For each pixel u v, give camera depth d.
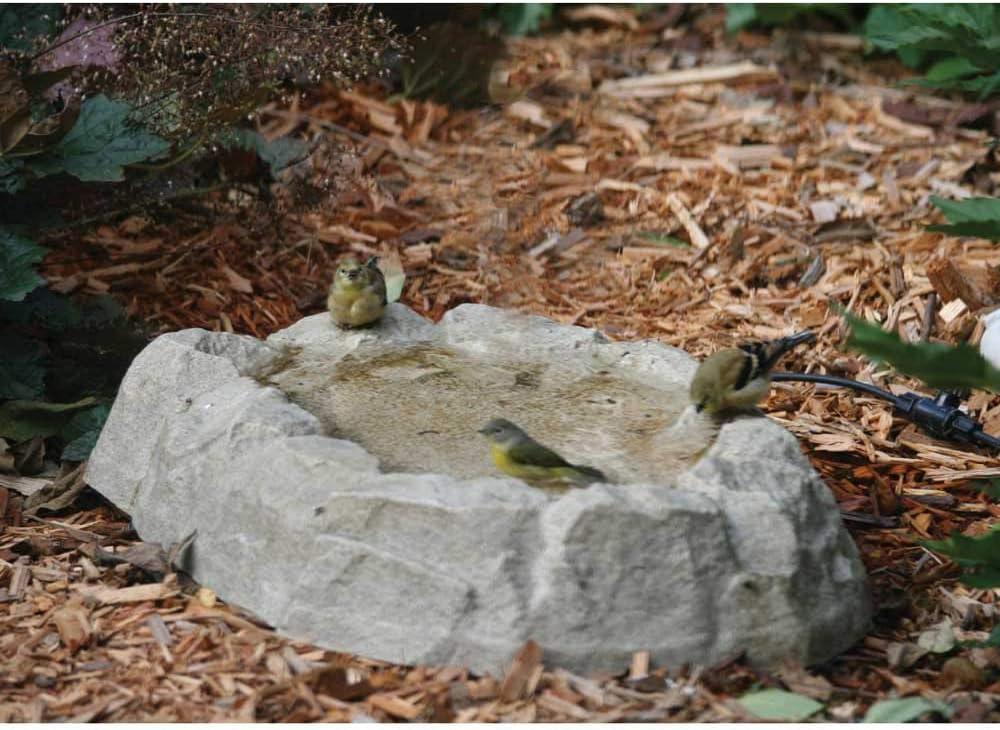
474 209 14.02
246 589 7.45
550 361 9.17
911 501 9.18
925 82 11.62
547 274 12.85
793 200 13.93
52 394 10.04
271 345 9.26
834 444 9.89
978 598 8.05
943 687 7.10
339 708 6.71
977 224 7.67
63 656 7.30
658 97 16.56
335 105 15.68
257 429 7.77
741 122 15.81
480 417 8.35
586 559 6.78
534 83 16.80
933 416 9.84
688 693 6.71
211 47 11.19
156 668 7.13
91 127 9.90
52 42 11.29
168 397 8.52
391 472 7.54
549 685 6.71
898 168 14.53
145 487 8.30
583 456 7.82
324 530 7.08
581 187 14.45
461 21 16.42
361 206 13.91
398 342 9.43
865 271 12.35
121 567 8.02
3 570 8.24
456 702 6.66
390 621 6.93
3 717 6.73
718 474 7.21
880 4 16.38
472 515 6.82
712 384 8.02
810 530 7.21
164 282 12.26
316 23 11.59
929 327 11.43
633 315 12.13
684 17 18.92
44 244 12.52
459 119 15.91
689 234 13.42
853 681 7.09
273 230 13.12
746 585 6.90
